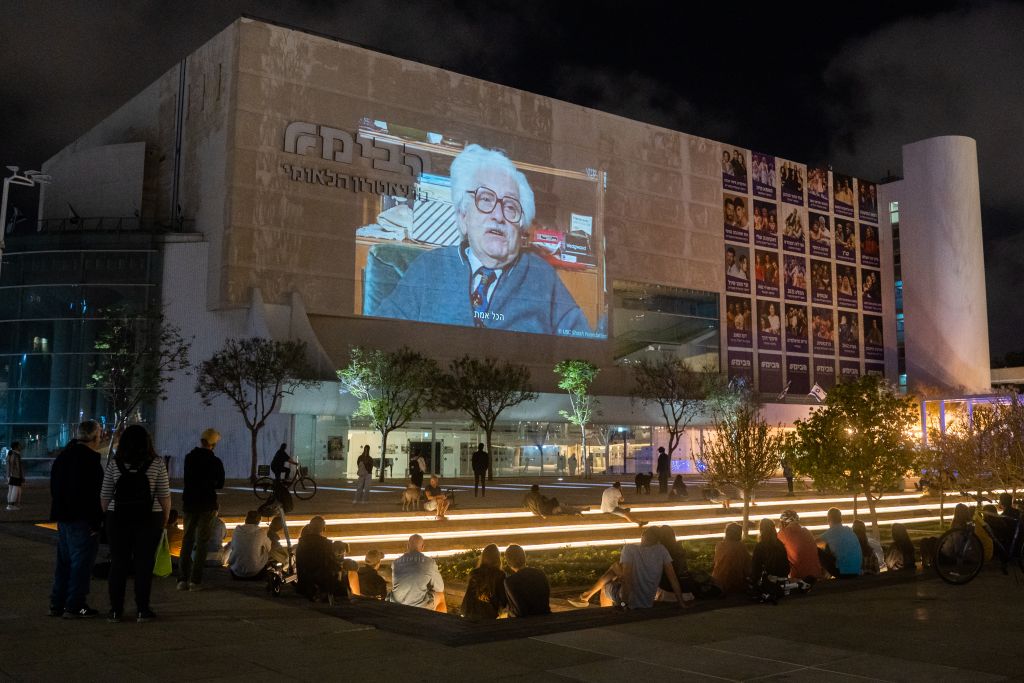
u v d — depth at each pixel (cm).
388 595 1333
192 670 668
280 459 2317
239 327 4991
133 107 6122
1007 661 748
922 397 4253
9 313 5066
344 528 2194
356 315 5294
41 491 3400
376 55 5584
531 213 6175
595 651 773
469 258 5812
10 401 4962
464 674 676
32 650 725
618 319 6719
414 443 5147
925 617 968
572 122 6506
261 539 1188
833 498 3625
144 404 4931
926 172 8312
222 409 4875
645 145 6944
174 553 1461
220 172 5100
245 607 949
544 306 6150
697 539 2734
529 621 899
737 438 2481
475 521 2472
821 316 7969
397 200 5550
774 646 804
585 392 5638
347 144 5388
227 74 5150
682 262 7056
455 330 5684
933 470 2978
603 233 6562
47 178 3297
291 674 662
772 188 7788
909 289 8350
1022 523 1344
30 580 1099
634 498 3331
